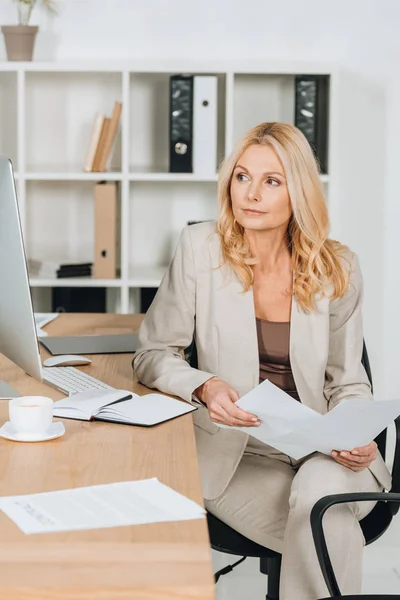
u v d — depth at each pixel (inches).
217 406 79.7
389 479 87.0
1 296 78.1
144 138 170.6
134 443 69.5
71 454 66.4
